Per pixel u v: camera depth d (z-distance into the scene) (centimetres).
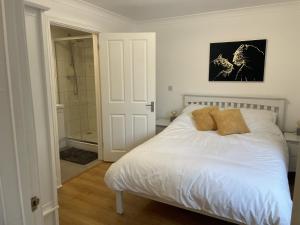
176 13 379
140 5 335
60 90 457
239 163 203
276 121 343
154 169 203
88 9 331
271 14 336
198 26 390
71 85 479
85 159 394
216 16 373
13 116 77
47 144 177
